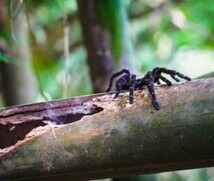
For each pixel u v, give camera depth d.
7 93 1.96
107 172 1.33
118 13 1.73
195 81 1.31
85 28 1.74
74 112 1.34
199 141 1.27
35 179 1.35
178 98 1.29
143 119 1.29
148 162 1.30
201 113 1.27
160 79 1.40
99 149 1.31
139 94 1.32
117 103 1.32
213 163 1.29
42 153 1.33
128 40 1.75
